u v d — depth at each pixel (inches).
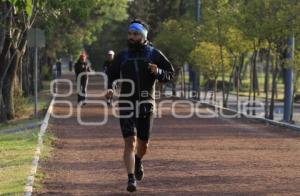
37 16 2298.2
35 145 1348.4
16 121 2167.8
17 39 2198.6
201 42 2955.2
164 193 852.0
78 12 2253.9
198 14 3186.5
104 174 1008.2
